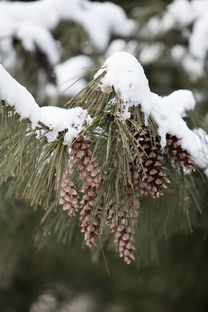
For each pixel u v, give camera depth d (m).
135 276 4.87
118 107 1.95
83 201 1.98
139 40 5.25
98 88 2.02
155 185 2.00
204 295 5.09
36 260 5.25
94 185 1.94
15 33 4.39
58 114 2.07
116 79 1.99
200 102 5.12
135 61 2.03
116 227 2.00
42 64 4.39
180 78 5.33
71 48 5.14
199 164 2.51
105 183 2.01
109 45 5.22
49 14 4.72
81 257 4.25
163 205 2.71
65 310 7.01
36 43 4.34
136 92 1.99
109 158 2.01
